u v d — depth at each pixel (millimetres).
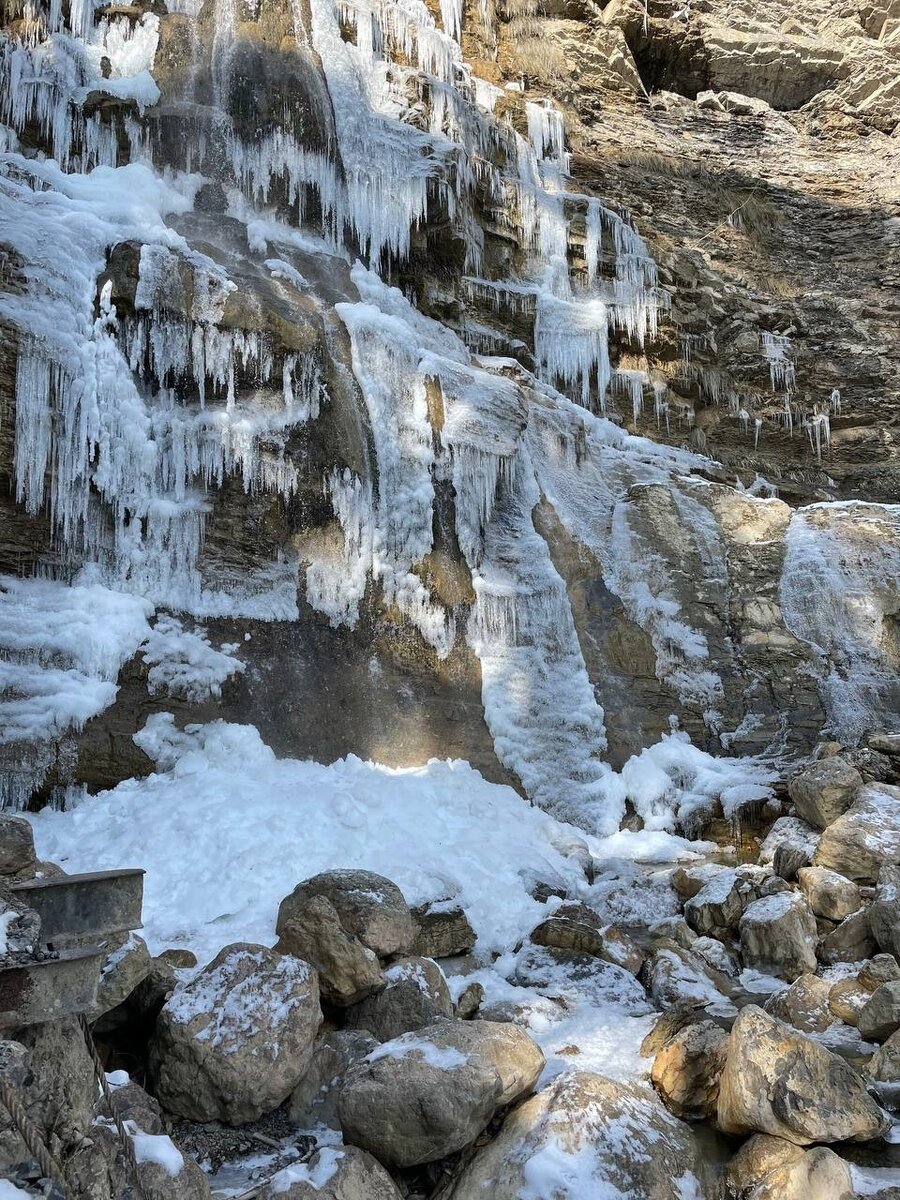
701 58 22891
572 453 12906
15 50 11492
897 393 18109
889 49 23906
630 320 16281
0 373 7902
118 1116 3656
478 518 11133
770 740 11703
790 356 17812
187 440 9023
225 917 6086
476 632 10688
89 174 11055
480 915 7012
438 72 16281
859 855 7785
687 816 10523
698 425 16812
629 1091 4766
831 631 12383
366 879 5922
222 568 9016
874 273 19719
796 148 22016
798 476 17297
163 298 9016
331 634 9516
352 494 9953
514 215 15867
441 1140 4277
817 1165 4277
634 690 11594
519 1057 4746
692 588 12484
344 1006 5316
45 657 7734
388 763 9430
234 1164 4391
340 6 14570
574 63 20391
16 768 7332
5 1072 3062
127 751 7855
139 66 12586
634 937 7574
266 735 8664
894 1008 5746
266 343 9602
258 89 12797
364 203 13359
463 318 14422
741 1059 4691
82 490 8352
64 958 3385
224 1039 4605
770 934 7062
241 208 12391
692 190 19625
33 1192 3039
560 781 10484
